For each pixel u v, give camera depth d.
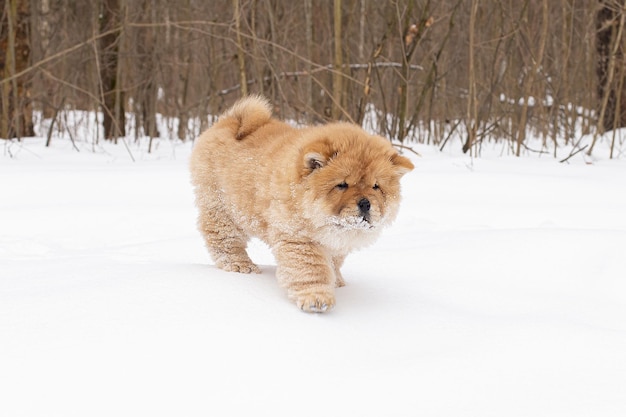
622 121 16.12
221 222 5.35
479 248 5.95
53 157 13.64
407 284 5.16
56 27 18.56
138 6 18.52
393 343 3.94
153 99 18.41
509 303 4.83
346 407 3.13
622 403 3.17
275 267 5.62
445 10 17.80
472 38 13.50
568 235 6.09
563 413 3.08
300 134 4.98
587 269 5.50
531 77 13.64
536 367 3.56
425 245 6.29
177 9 18.62
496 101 15.78
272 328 3.92
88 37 18.75
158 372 3.34
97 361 3.39
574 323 4.21
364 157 4.58
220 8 17.70
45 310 3.93
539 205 8.87
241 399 3.17
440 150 14.49
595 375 3.47
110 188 10.12
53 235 7.63
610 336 3.93
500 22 15.85
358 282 5.22
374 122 18.61
